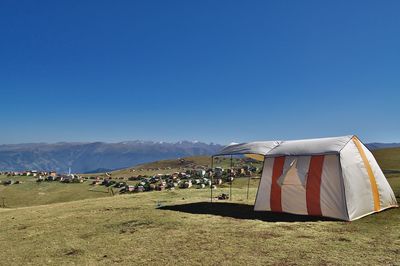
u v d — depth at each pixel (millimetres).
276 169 21672
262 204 21938
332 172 19422
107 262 12602
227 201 27578
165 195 33719
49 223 21250
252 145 24094
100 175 184750
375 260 11453
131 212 22781
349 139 20547
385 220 17672
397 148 100375
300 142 22125
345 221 17984
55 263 12953
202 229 16891
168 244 14406
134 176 161250
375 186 20422
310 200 19906
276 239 14477
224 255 12555
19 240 17344
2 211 30797
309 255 12180
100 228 18422
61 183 135000
